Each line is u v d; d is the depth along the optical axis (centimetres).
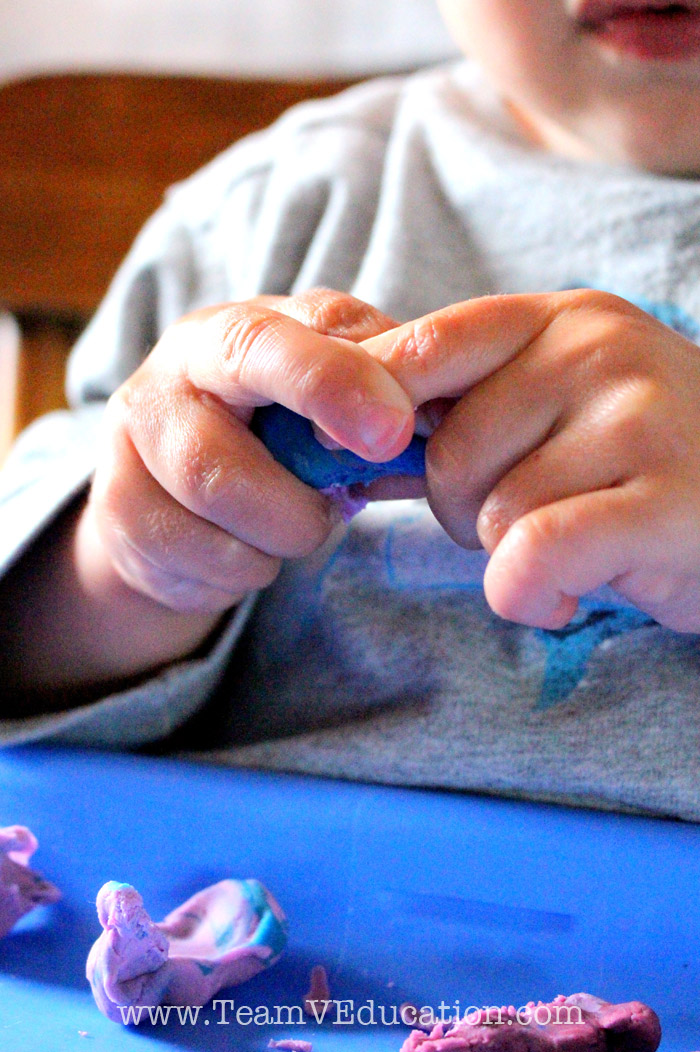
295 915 30
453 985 28
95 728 34
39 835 31
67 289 57
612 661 34
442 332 29
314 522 30
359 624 36
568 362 28
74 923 30
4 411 74
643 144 39
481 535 28
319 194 45
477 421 28
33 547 36
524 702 34
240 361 29
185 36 66
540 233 41
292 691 36
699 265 39
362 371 28
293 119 49
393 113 48
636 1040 26
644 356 29
